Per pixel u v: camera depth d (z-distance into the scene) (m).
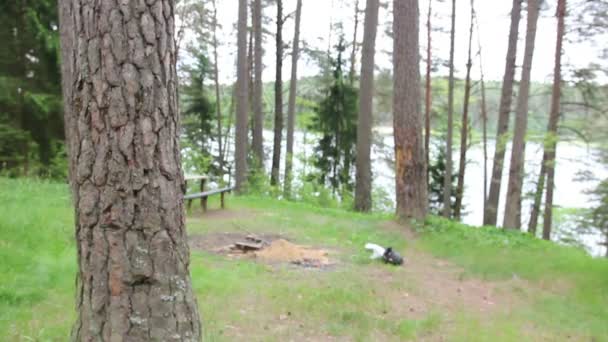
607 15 12.55
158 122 2.11
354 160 22.05
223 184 15.52
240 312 4.50
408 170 9.45
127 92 2.04
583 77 13.62
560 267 7.05
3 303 4.14
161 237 2.13
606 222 11.52
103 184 2.05
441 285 6.15
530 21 12.18
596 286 6.29
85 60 2.05
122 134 2.04
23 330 3.67
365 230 9.07
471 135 21.53
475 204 25.92
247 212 10.45
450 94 17.08
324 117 22.14
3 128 11.80
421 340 4.26
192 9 19.59
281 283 5.51
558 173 19.41
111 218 2.05
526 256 7.65
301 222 9.61
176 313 2.18
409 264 7.11
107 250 2.07
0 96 11.42
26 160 12.54
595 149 14.22
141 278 2.08
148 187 2.09
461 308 5.29
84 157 2.07
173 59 2.21
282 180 15.99
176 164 2.21
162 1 2.13
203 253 6.67
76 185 2.12
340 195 17.00
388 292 5.56
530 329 4.81
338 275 6.04
